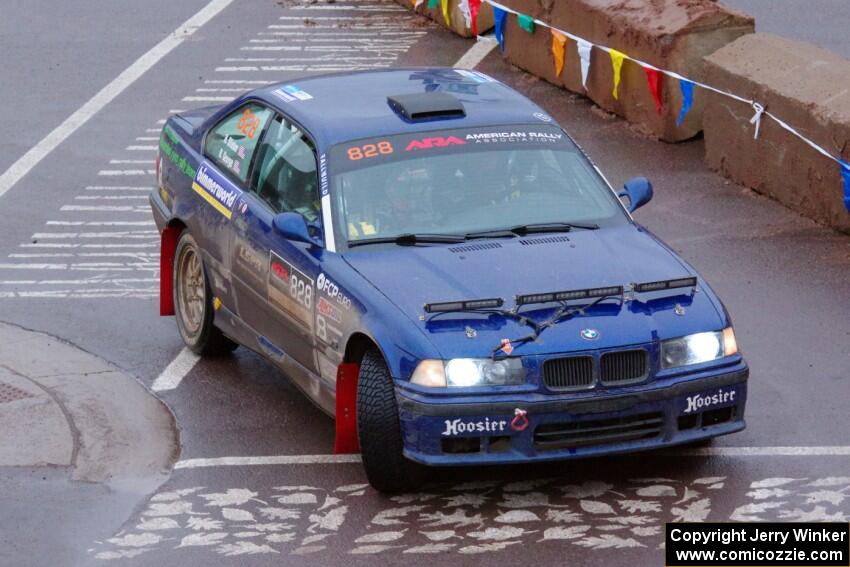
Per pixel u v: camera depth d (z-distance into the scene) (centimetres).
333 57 2944
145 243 1989
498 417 1138
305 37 3120
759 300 1689
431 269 1242
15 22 3253
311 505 1217
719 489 1216
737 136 2105
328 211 1317
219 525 1188
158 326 1694
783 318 1630
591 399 1148
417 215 1316
